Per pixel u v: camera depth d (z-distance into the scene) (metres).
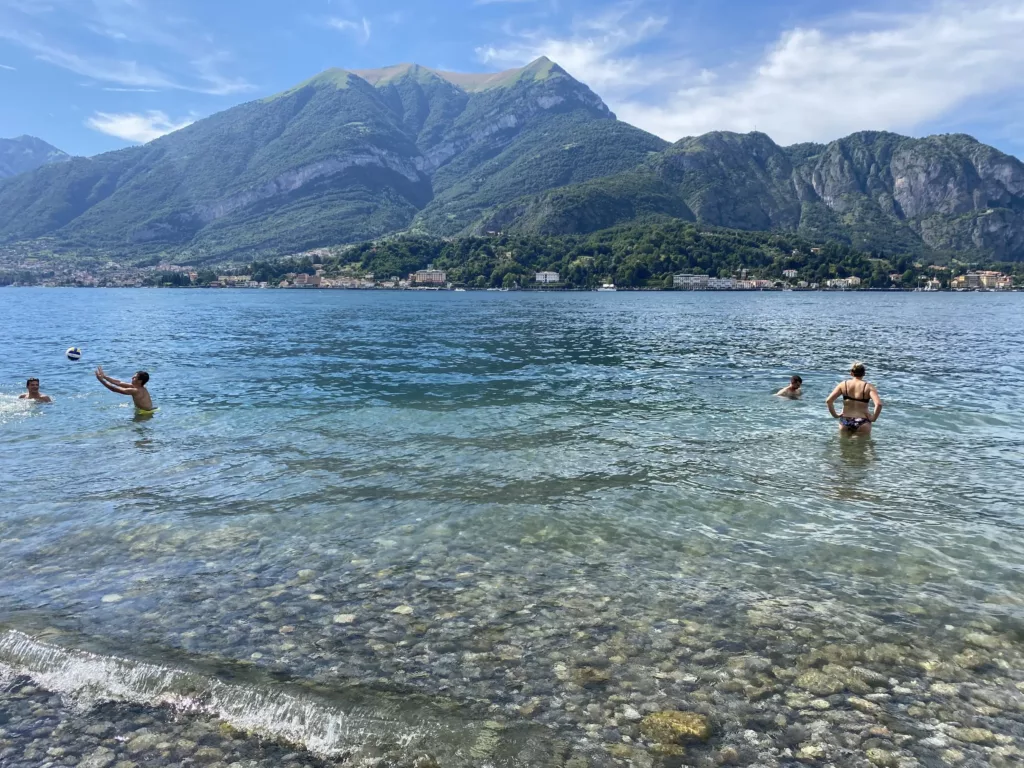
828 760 3.31
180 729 3.55
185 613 4.79
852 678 4.05
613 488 7.20
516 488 7.19
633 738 3.46
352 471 7.66
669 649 4.35
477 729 3.51
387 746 3.39
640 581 5.43
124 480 7.34
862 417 9.30
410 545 5.98
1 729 3.54
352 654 4.24
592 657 4.25
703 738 3.47
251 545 5.96
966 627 4.70
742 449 8.55
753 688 3.93
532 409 10.74
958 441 8.95
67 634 4.45
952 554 5.90
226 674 3.99
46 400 11.19
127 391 10.27
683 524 6.40
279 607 4.90
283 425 9.63
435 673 4.04
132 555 5.78
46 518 6.41
